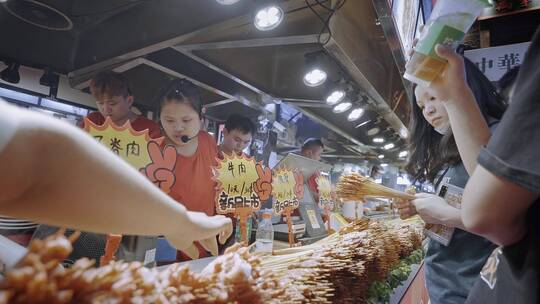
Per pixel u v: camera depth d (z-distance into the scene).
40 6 2.22
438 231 1.21
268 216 1.38
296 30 2.18
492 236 0.59
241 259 0.58
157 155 0.96
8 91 2.75
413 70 0.94
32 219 0.36
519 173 0.48
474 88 1.13
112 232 0.39
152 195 0.42
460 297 1.11
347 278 1.05
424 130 1.45
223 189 1.21
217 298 0.46
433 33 0.86
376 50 2.96
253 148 3.68
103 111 2.01
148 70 2.76
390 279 1.53
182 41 2.22
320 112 3.99
